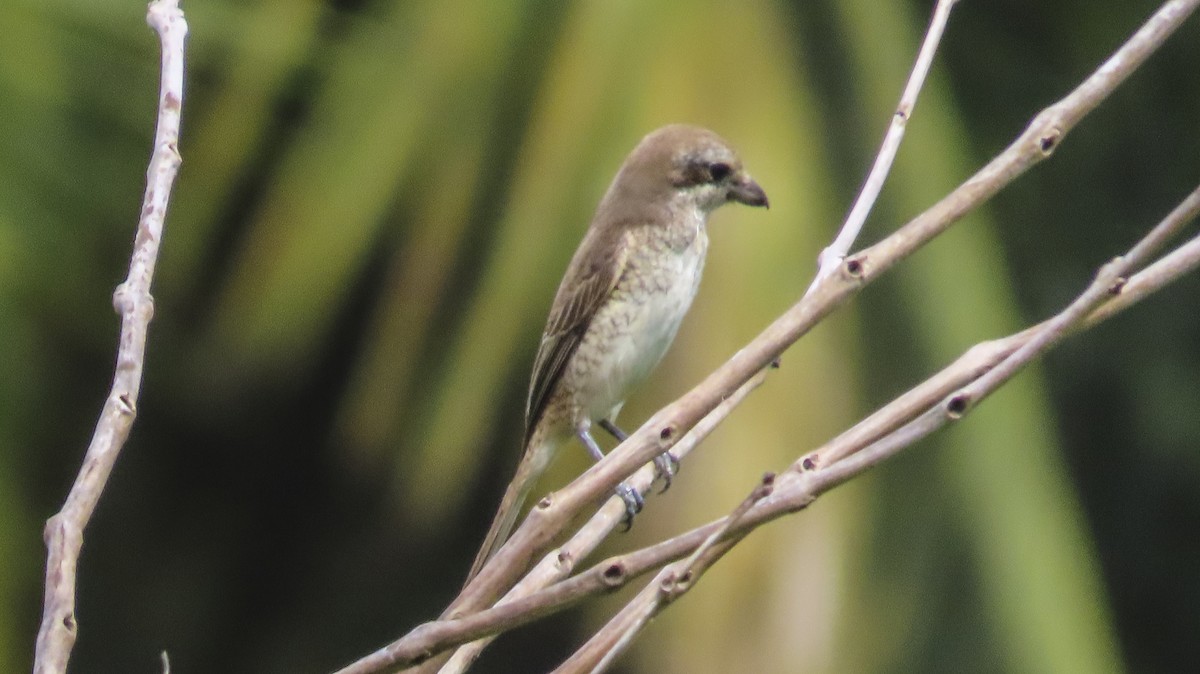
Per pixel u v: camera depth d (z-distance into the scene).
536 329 10.43
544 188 9.83
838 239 5.77
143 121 11.12
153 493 15.87
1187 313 16.05
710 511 8.52
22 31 10.50
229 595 16.16
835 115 10.12
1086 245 16.03
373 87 11.34
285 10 11.62
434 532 15.33
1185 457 16.02
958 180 10.38
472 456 12.11
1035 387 10.93
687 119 9.52
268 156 12.48
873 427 5.33
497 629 4.74
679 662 8.45
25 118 10.61
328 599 16.12
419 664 4.79
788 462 8.67
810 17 10.12
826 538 8.88
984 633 11.81
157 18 6.04
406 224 11.27
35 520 10.73
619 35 9.77
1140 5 16.22
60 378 12.16
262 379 14.83
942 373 5.41
